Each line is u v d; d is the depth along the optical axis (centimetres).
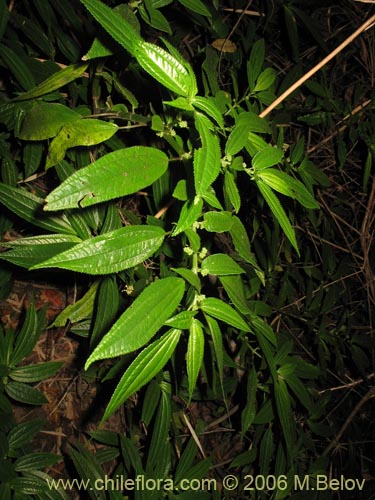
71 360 78
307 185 62
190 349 27
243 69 71
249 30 70
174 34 69
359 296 93
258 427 69
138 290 50
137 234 26
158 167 26
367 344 82
